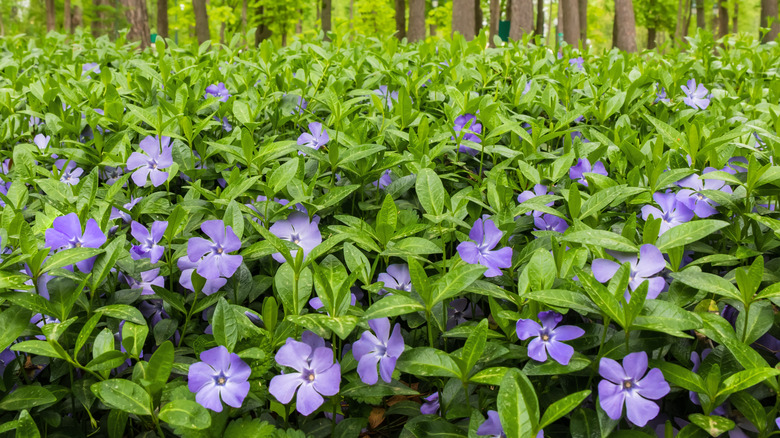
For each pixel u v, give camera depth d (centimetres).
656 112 65
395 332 31
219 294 39
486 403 33
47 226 39
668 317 29
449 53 107
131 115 61
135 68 96
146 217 47
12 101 71
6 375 34
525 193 43
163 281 40
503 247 37
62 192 45
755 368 28
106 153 54
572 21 407
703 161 47
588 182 44
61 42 141
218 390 29
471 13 351
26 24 841
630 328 29
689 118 65
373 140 55
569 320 37
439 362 31
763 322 32
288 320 33
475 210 42
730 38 134
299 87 75
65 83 76
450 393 34
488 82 84
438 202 38
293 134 62
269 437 30
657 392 28
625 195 38
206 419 28
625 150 48
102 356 30
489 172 49
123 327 33
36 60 112
